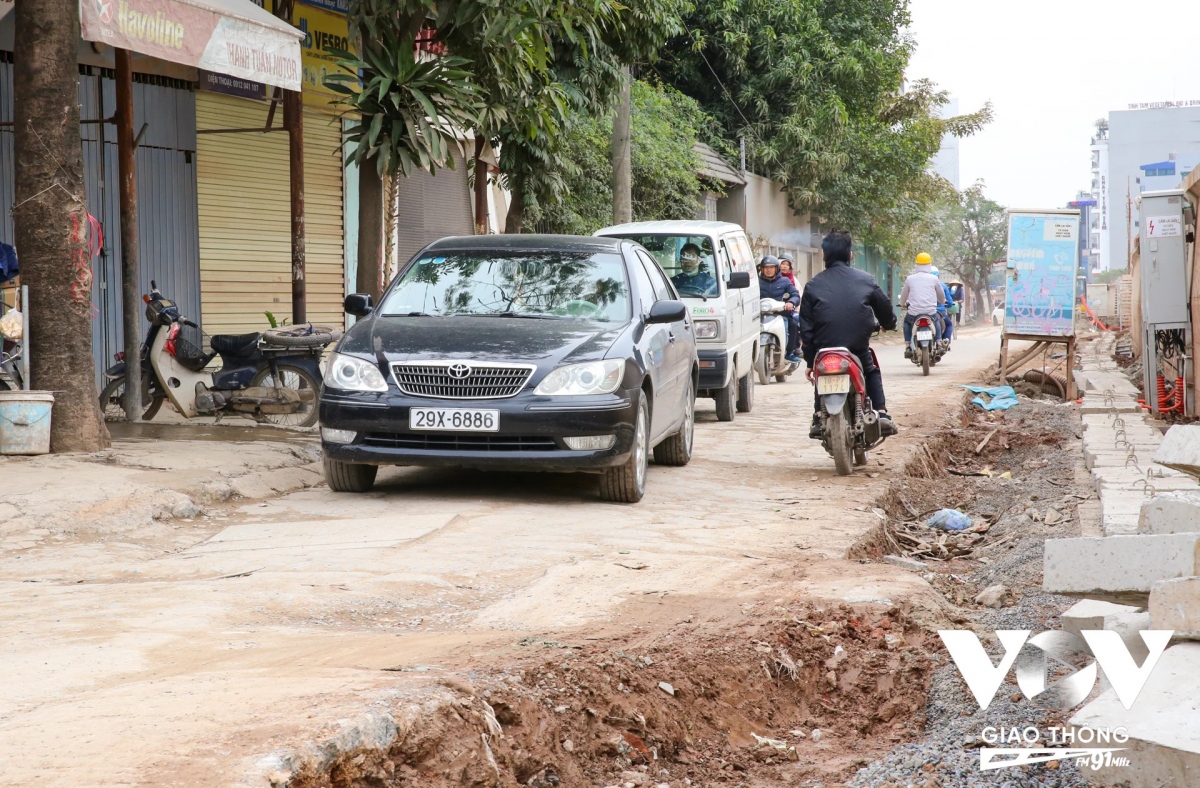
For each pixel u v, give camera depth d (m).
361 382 8.26
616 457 8.16
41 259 8.93
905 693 4.84
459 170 20.55
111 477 8.00
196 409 11.41
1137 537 3.60
